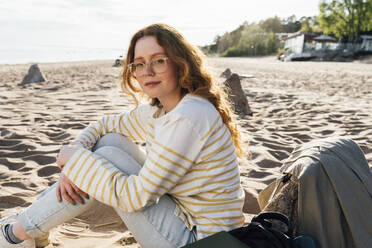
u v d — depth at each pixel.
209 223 1.29
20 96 7.55
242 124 4.98
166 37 1.31
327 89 9.52
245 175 3.00
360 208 1.48
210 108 1.28
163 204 1.34
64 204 1.39
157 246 1.32
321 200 1.46
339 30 42.03
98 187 1.28
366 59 34.75
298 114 5.80
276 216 1.37
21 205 2.35
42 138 4.04
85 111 5.84
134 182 1.26
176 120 1.21
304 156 1.63
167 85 1.37
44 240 1.73
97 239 1.92
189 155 1.24
